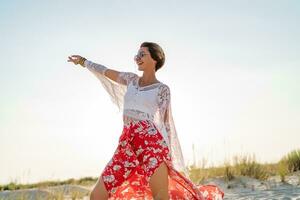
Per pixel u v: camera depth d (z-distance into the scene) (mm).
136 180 5105
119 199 5121
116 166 4996
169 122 5125
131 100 5047
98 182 5004
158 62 5172
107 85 5555
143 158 4879
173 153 5145
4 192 9484
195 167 12023
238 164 12234
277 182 10797
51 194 9094
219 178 11547
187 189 5027
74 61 5660
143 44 5207
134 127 4973
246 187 10352
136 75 5250
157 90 5043
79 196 9805
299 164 12992
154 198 4789
